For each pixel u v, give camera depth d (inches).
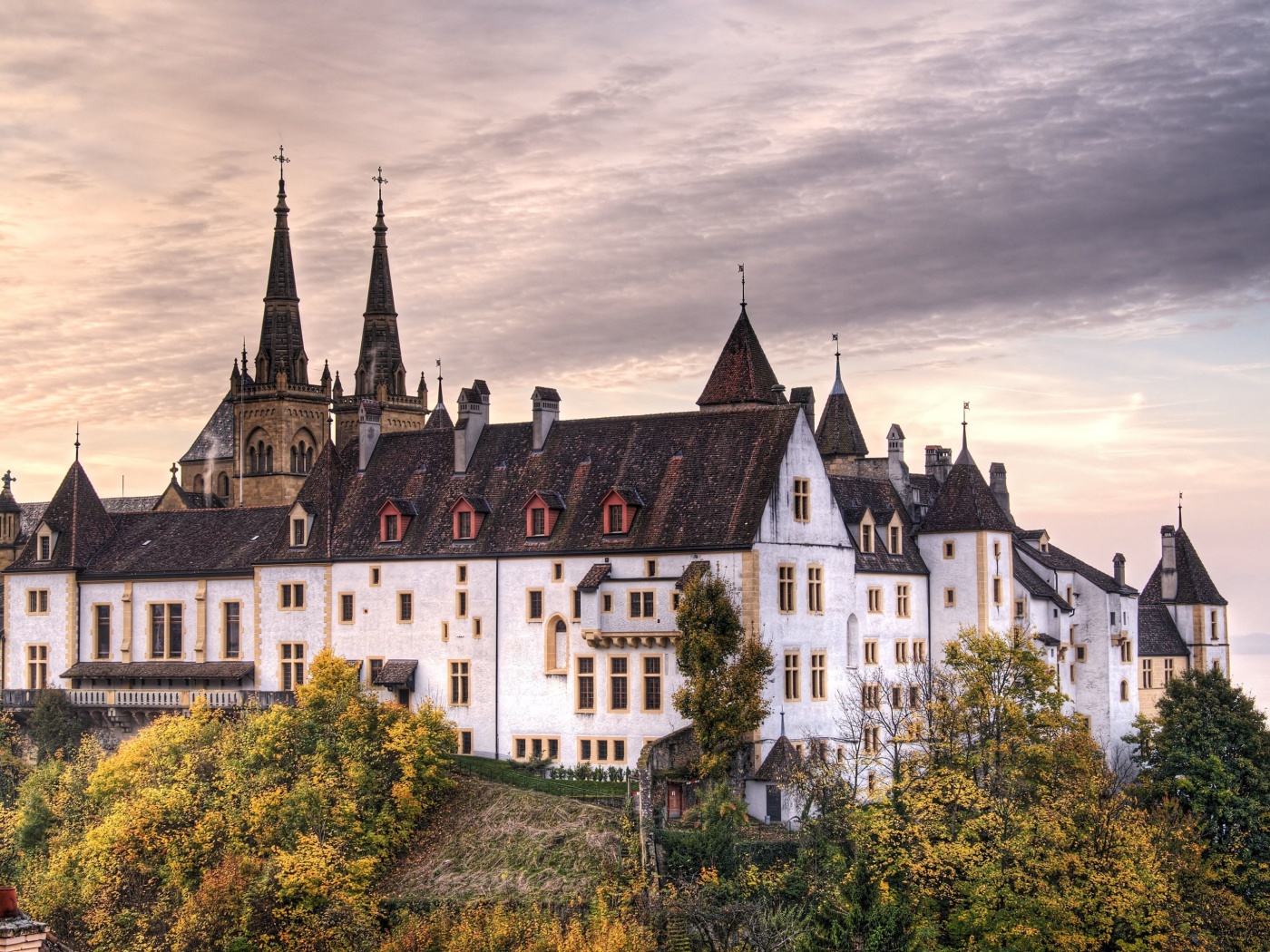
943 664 3932.1
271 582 4343.0
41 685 4697.3
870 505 4338.1
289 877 3260.3
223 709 4128.9
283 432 6427.2
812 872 3154.5
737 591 3673.7
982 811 3243.1
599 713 3818.9
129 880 3462.1
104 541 4751.5
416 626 4114.2
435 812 3636.8
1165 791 3996.1
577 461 4084.6
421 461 4345.5
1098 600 4867.1
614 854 3334.2
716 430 3956.7
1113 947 2982.3
